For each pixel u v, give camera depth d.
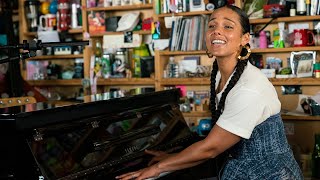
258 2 4.06
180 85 4.41
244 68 2.13
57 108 2.00
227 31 2.10
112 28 4.53
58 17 4.67
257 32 4.09
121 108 2.36
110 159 2.15
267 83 2.09
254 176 2.10
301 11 3.89
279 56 4.13
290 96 4.08
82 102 2.19
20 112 1.87
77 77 4.71
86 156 2.05
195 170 2.46
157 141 2.47
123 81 4.44
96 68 4.55
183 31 4.19
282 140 2.13
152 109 2.54
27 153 1.84
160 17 4.31
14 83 3.48
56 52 4.75
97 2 4.58
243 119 2.00
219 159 2.41
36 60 4.88
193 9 4.16
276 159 2.08
